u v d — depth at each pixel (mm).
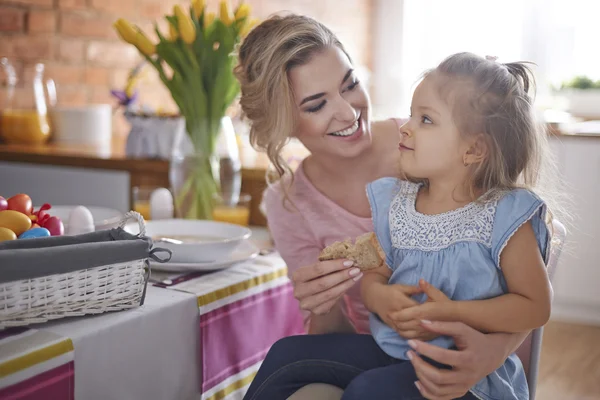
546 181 1051
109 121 2807
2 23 2588
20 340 849
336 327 1281
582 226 2807
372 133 1312
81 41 2887
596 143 2729
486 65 986
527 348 1123
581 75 4340
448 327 900
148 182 2117
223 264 1208
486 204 974
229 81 1656
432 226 1012
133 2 3098
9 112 2559
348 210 1289
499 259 953
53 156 2270
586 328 2838
